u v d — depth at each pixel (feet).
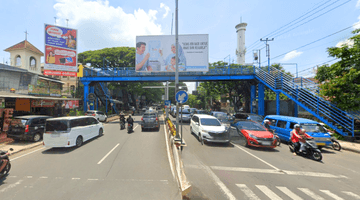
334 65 42.60
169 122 46.09
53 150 28.14
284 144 35.19
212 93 102.27
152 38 55.01
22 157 24.43
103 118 72.74
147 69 54.65
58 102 57.72
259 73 67.97
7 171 18.43
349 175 19.75
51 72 63.77
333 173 20.29
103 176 17.93
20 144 31.24
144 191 14.89
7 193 14.47
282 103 67.67
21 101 45.96
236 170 20.43
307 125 32.24
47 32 63.41
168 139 37.11
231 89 95.35
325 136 30.71
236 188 15.92
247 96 91.25
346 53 40.16
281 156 26.58
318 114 43.34
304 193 15.26
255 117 48.70
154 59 54.60
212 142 35.01
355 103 37.01
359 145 33.47
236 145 32.99
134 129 52.24
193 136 41.24
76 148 29.40
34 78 64.28
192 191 15.19
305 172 20.36
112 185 15.96
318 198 14.43
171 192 14.80
